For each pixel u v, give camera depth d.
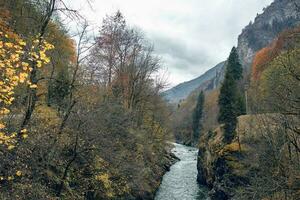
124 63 45.22
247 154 33.88
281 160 24.45
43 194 19.47
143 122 55.06
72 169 25.33
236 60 71.31
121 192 29.61
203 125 123.31
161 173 52.94
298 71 19.03
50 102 26.88
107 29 42.19
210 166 49.94
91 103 26.03
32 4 18.55
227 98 52.03
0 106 11.98
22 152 18.38
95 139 24.31
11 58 10.26
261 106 27.20
